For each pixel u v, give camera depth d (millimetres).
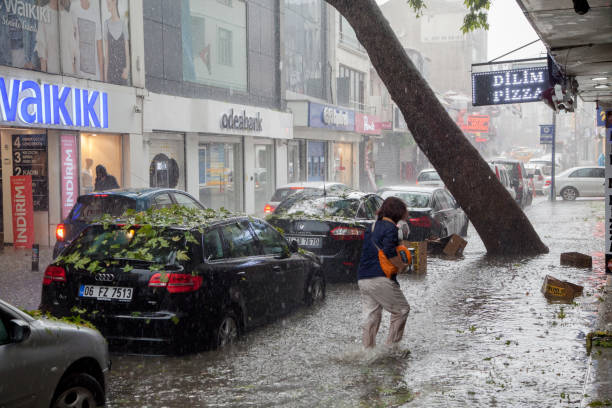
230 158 26172
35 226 16734
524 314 8750
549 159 48000
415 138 14695
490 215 14672
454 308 9203
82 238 7133
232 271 7223
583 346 7141
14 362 4039
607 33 7359
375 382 6020
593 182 34781
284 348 7176
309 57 34125
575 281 11164
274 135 28375
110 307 6637
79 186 17297
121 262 6703
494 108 79062
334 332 7895
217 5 25062
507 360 6668
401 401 5480
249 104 27578
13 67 15086
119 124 18719
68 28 16922
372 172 43906
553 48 8000
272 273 8070
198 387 5914
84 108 17203
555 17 6750
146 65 20891
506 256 14445
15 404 4055
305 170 33656
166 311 6547
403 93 14430
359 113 37562
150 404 5496
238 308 7348
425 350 7098
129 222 7160
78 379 4562
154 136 21141
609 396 5340
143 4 20688
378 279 6812
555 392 5652
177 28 22516
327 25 36375
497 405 5340
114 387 5910
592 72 9234
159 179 21562
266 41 29031
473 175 14562
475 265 13188
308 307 9266
